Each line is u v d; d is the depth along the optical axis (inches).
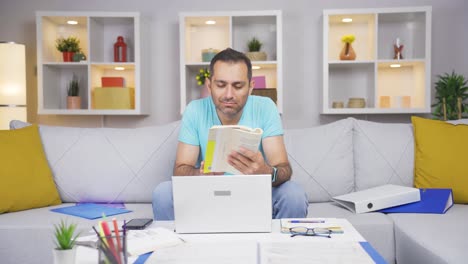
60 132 96.6
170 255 44.5
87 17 140.7
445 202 81.1
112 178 92.7
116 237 37.4
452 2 149.0
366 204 81.2
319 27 150.2
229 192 53.2
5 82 137.1
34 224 74.0
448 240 62.5
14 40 155.6
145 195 92.7
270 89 138.6
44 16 140.1
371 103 143.8
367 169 94.8
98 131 97.0
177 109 154.6
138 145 94.4
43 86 141.3
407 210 81.7
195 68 146.7
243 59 66.6
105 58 153.2
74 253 38.7
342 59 141.3
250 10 152.6
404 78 147.8
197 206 53.4
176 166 73.1
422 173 92.2
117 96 142.6
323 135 96.0
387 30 148.5
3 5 155.1
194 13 138.7
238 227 53.6
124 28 152.9
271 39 150.2
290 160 93.7
